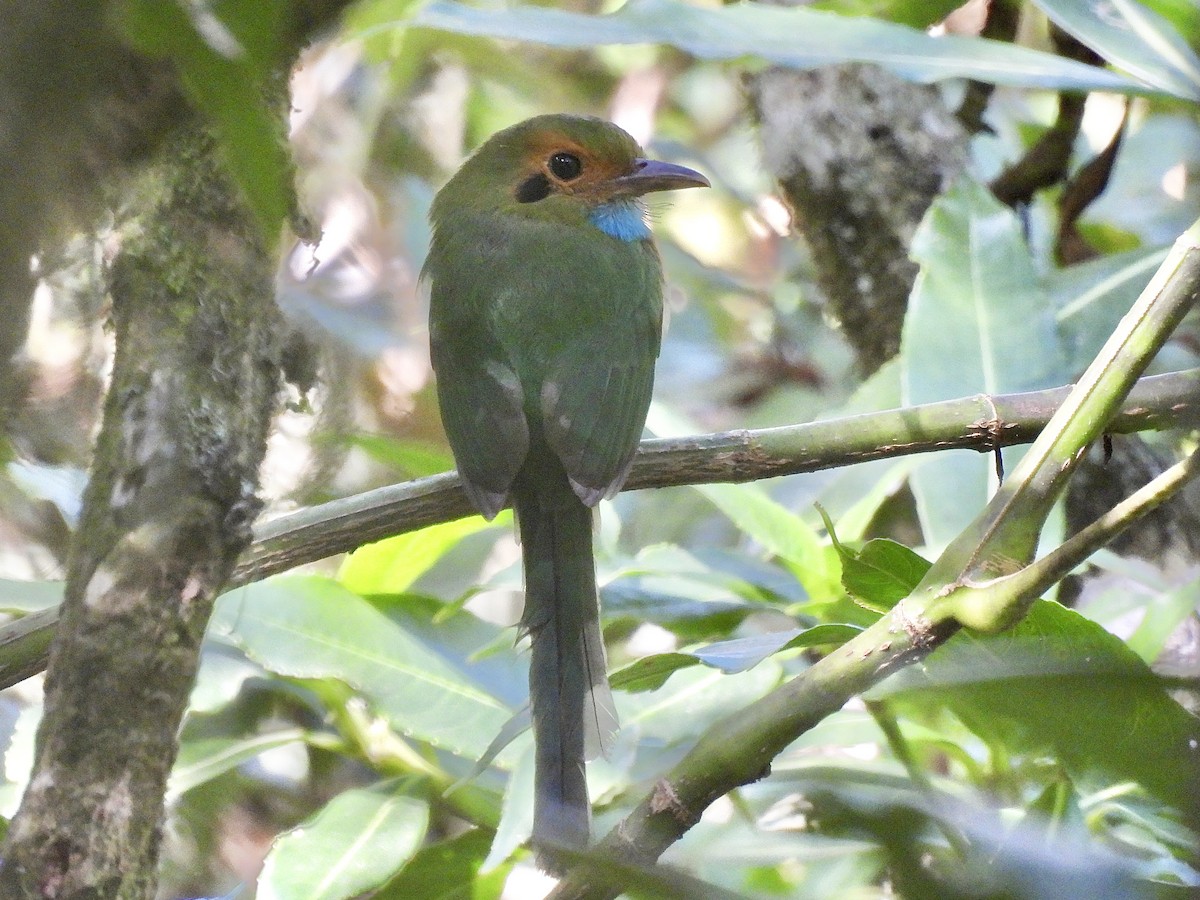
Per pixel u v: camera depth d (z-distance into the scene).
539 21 6.40
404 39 11.18
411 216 11.79
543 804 5.46
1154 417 5.23
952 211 7.10
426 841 8.62
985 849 3.12
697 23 6.52
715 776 3.93
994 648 4.23
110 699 4.05
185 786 6.67
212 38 2.21
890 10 8.27
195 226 4.15
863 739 6.11
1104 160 8.95
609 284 7.55
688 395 11.81
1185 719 3.29
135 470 4.11
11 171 1.98
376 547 7.20
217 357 4.19
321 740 7.05
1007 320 6.85
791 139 8.70
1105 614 6.49
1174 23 7.04
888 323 8.48
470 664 6.77
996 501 4.21
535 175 8.28
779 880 5.42
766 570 6.90
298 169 4.98
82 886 3.99
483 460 6.70
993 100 11.31
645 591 6.76
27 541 8.28
